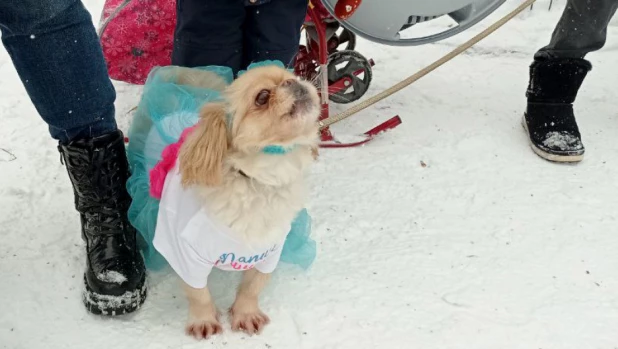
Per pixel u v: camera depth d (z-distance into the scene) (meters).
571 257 2.11
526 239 2.20
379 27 2.44
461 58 3.54
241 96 1.47
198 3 2.12
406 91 3.18
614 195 2.43
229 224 1.54
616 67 3.40
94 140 1.78
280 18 2.21
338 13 2.25
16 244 2.06
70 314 1.81
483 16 2.47
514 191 2.45
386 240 2.19
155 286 1.94
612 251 2.14
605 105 3.05
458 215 2.32
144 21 2.81
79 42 1.66
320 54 2.55
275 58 2.30
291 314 1.85
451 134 2.81
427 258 2.10
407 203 2.38
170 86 2.04
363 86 2.95
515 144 2.76
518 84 3.28
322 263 2.06
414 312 1.87
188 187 1.56
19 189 2.34
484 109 3.03
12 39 1.61
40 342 1.71
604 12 2.48
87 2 4.04
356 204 2.37
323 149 2.69
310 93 1.46
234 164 1.50
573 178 2.54
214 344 1.74
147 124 2.04
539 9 4.05
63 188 2.37
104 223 1.86
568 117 2.70
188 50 2.24
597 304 1.92
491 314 1.87
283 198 1.58
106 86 1.78
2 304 1.81
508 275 2.03
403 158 2.64
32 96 1.71
